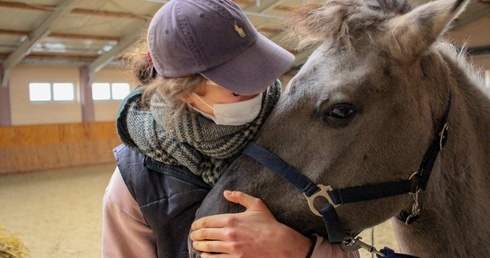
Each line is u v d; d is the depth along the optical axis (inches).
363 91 37.9
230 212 38.1
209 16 34.0
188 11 34.2
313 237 40.3
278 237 36.1
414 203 41.1
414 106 39.8
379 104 38.5
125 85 443.8
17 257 100.5
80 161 366.6
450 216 44.0
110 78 434.0
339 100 37.4
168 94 35.5
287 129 39.6
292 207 39.1
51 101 404.2
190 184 39.8
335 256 40.6
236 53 34.7
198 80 34.6
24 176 321.7
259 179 39.5
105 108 430.9
